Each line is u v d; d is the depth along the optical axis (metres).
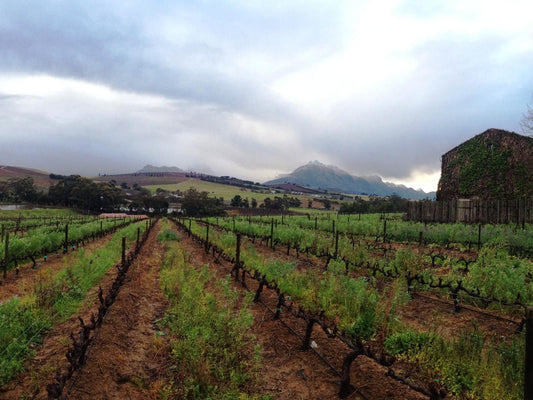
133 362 5.39
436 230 20.27
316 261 13.40
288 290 8.76
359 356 5.36
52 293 7.55
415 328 6.26
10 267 12.74
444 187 39.47
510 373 4.34
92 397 4.25
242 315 6.08
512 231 18.05
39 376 4.68
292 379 4.95
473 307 7.74
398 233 20.44
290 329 6.41
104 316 6.57
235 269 10.16
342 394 4.45
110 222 42.75
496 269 8.25
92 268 10.91
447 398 4.28
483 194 34.59
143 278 10.48
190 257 15.02
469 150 36.84
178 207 136.25
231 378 4.78
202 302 7.20
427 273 9.42
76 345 4.47
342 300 7.43
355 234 22.83
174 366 5.28
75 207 113.00
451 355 4.97
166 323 7.07
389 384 4.57
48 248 16.09
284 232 19.45
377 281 9.50
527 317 2.48
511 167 32.78
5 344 5.29
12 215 82.56
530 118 31.41
